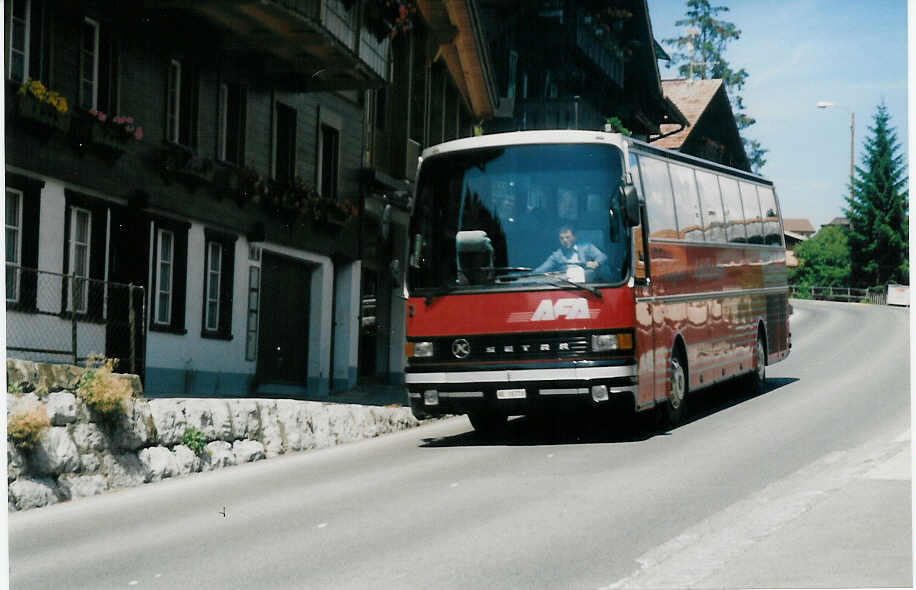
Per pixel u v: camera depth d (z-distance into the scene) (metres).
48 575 9.04
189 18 21.86
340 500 12.07
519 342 15.58
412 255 16.30
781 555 8.67
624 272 15.48
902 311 54.75
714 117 68.75
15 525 11.77
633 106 55.81
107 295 15.84
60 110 17.89
